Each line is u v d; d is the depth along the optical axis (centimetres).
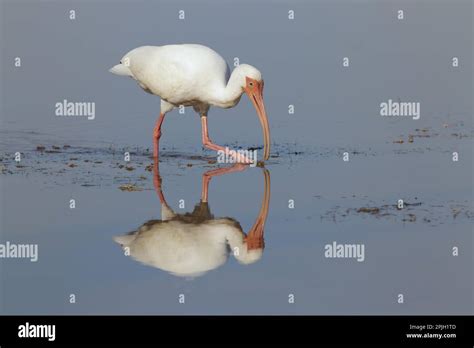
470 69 2508
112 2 3003
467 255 1324
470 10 3100
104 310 1166
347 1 3161
